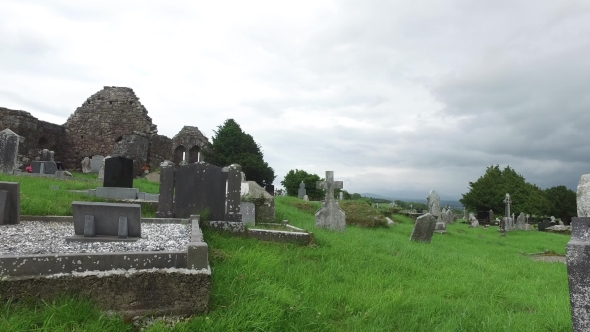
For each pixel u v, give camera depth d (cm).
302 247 775
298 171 5384
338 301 496
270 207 1269
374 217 1692
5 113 2591
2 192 664
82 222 544
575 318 270
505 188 4850
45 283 364
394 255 851
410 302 512
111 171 1323
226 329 364
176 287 392
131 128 3366
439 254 949
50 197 986
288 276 548
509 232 2442
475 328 441
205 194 861
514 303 568
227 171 877
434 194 2050
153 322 378
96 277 375
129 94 3416
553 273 834
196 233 571
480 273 757
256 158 4391
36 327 332
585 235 274
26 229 622
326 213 1203
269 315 398
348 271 648
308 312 436
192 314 392
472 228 2634
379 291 550
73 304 360
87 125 3341
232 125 4631
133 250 463
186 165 876
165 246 502
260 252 663
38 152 2820
